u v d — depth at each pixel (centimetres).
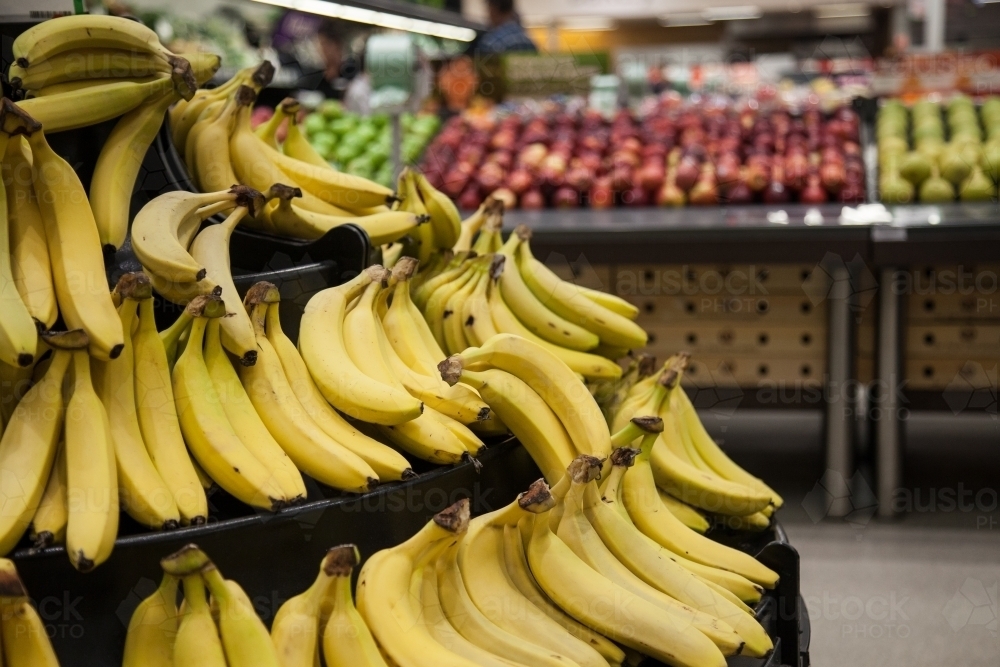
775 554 139
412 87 383
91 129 139
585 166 397
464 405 135
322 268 147
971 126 395
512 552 120
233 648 94
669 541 141
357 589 108
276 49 552
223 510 117
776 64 670
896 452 316
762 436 420
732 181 371
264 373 124
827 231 304
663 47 849
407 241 184
